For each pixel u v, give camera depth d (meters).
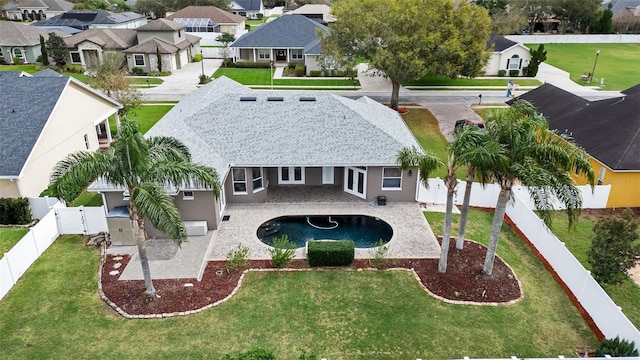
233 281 17.89
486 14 40.12
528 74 57.53
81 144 28.70
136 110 41.00
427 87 52.22
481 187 24.28
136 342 14.72
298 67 57.47
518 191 23.44
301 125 25.31
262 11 115.00
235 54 62.62
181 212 21.27
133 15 85.44
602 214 23.81
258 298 16.92
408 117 40.69
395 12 38.41
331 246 18.95
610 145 24.91
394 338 15.05
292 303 16.69
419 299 17.00
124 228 20.02
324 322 15.73
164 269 18.53
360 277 18.31
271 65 58.09
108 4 110.69
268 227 22.66
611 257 16.33
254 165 23.33
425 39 37.53
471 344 14.84
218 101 26.91
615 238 16.61
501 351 14.57
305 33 61.94
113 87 35.34
